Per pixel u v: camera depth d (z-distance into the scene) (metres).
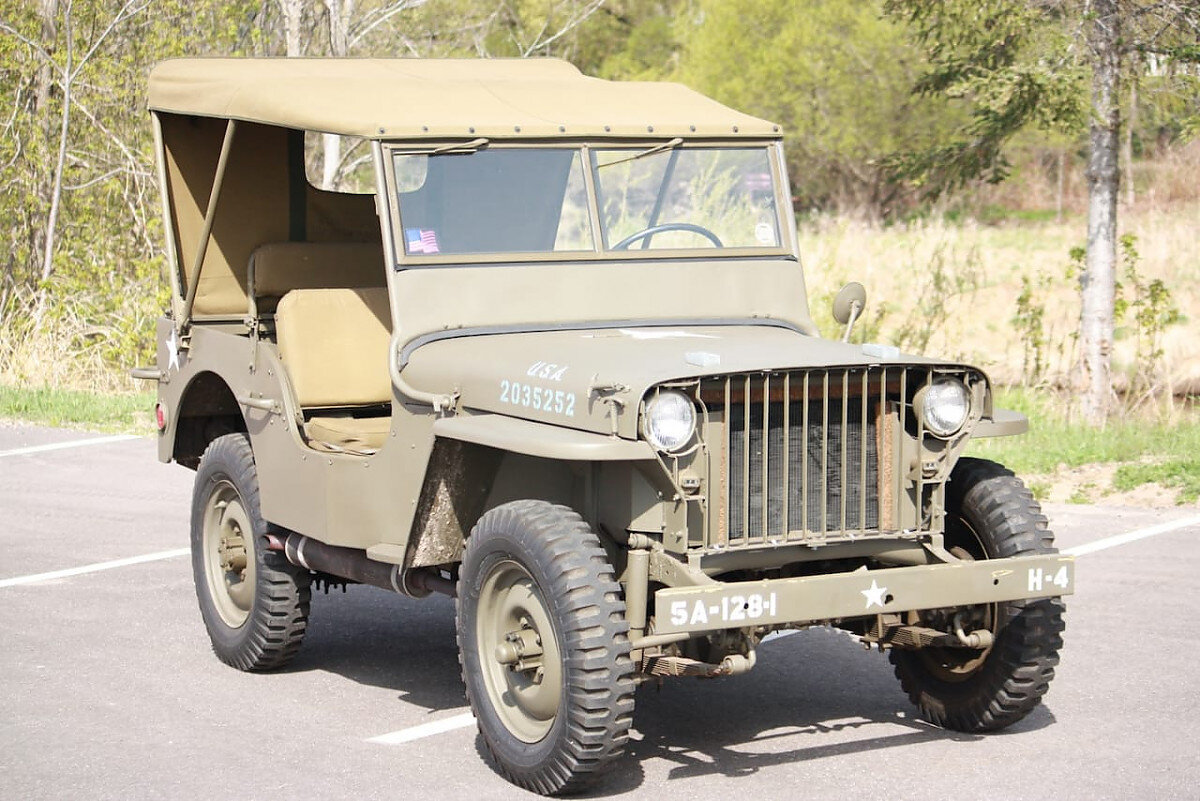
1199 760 6.85
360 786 6.52
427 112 7.54
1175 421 15.54
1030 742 7.12
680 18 45.53
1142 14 16.58
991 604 6.98
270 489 7.98
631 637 6.27
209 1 20.77
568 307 7.50
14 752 6.94
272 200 9.41
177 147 9.17
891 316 23.16
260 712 7.62
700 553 6.23
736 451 6.33
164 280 20.44
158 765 6.78
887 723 7.46
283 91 7.85
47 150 20.67
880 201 42.44
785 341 7.02
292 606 8.15
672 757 6.95
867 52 41.03
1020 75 16.28
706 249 7.89
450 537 7.02
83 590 10.03
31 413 17.05
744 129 8.05
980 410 6.66
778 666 8.51
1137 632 8.98
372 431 7.89
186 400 9.06
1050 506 12.40
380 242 9.80
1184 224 31.67
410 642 9.07
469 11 26.44
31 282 21.11
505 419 6.55
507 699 6.58
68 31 20.22
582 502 6.66
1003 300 26.31
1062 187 43.78
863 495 6.51
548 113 7.77
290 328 8.18
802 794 6.43
